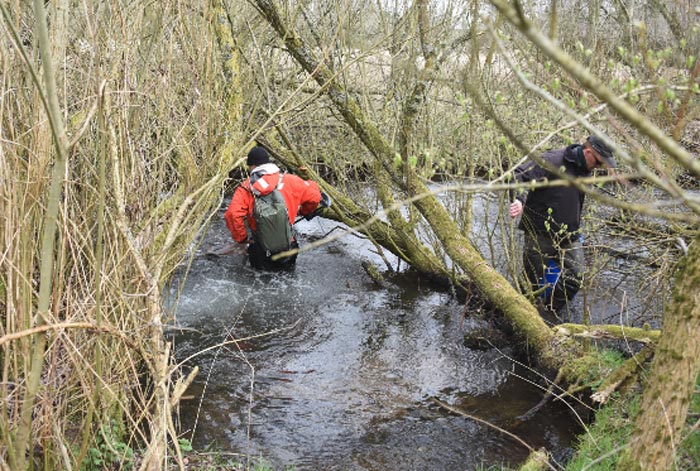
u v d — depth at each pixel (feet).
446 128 23.32
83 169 11.59
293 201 23.61
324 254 26.35
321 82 18.85
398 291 23.45
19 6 9.95
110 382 11.57
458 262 19.26
